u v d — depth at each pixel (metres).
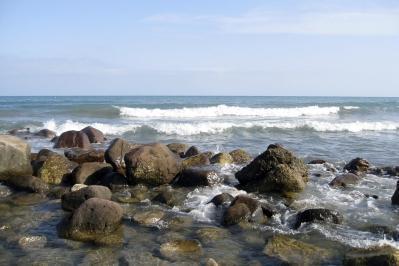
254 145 19.44
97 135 19.33
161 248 7.23
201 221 8.73
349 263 6.41
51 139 20.02
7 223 8.55
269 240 7.57
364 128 26.20
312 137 22.53
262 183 10.89
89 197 9.30
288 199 10.30
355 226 8.46
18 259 6.85
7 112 32.84
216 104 47.22
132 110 33.44
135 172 11.01
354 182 11.88
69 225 7.95
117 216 8.18
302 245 7.38
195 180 11.26
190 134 23.44
